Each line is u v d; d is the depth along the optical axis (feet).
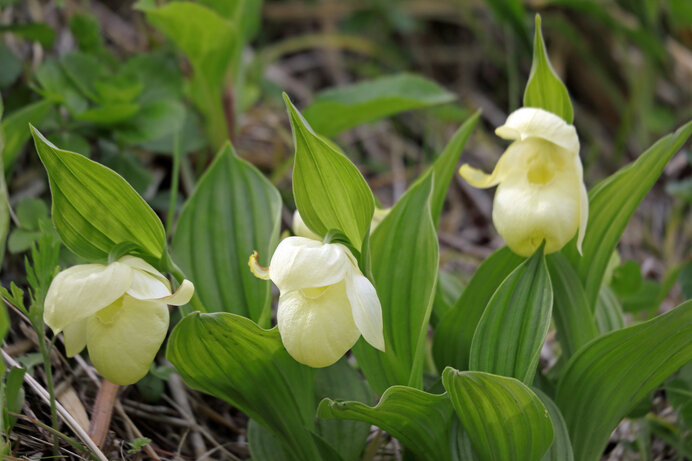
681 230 4.93
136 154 4.18
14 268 3.78
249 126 5.09
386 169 5.48
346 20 6.68
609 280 3.75
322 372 3.51
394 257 3.38
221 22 3.91
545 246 3.27
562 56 6.24
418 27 6.75
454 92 6.42
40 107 3.69
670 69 5.97
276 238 3.37
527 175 3.30
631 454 3.67
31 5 4.37
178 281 3.27
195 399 3.69
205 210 3.48
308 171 3.18
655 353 3.23
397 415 3.24
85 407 3.54
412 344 3.35
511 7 5.22
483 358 3.26
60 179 3.17
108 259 3.19
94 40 4.15
